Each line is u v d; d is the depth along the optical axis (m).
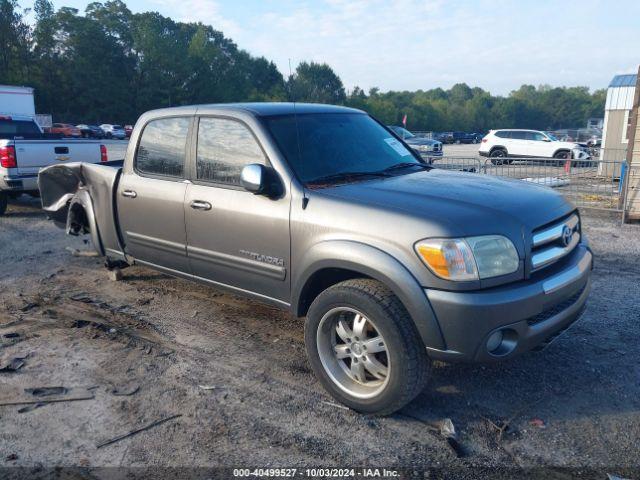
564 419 3.46
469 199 3.48
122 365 4.26
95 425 3.47
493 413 3.54
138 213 5.03
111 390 3.88
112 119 77.00
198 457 3.15
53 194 6.52
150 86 78.62
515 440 3.26
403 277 3.16
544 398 3.71
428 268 3.12
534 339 3.28
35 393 3.85
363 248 3.34
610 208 10.45
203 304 5.54
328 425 3.44
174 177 4.70
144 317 5.22
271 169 3.93
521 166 12.19
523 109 152.38
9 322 5.13
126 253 5.41
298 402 3.71
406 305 3.18
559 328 3.51
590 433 3.31
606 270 6.53
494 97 164.50
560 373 4.03
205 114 4.48
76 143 10.34
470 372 4.05
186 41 96.94
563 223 3.65
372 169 4.25
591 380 3.93
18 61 75.44
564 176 11.88
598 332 4.73
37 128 13.62
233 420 3.51
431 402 3.68
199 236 4.46
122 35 80.38
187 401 3.74
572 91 173.50
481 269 3.11
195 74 82.19
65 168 5.91
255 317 5.19
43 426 3.47
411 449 3.19
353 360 3.54
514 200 3.55
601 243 7.95
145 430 3.41
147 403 3.72
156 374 4.11
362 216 3.42
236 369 4.18
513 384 3.89
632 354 4.31
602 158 19.34
